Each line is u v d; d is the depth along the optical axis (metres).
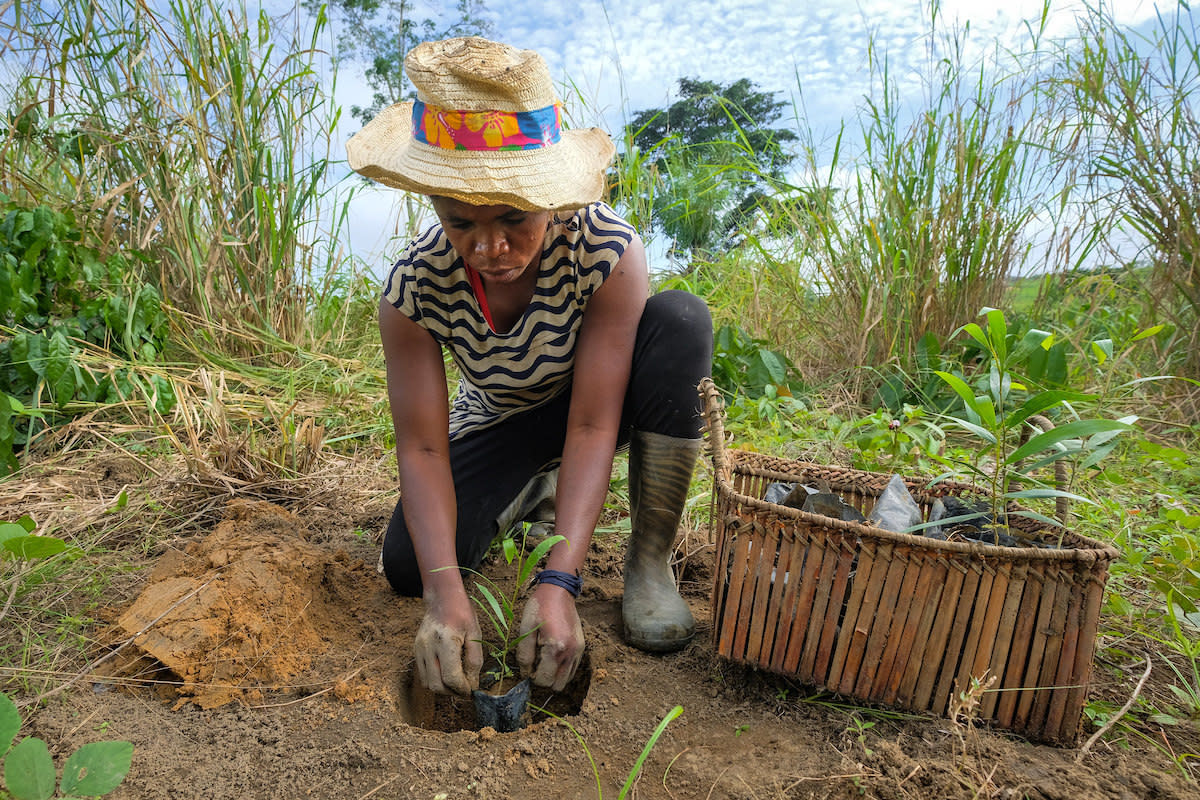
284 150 3.92
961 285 4.03
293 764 1.41
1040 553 1.35
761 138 4.53
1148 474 2.79
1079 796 1.25
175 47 3.55
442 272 1.62
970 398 1.56
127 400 3.13
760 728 1.49
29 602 1.88
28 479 2.62
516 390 1.82
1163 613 1.86
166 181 3.68
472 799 1.34
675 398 1.77
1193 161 3.64
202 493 2.52
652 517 1.87
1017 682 1.40
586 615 1.95
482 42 1.32
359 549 2.30
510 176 1.29
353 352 4.30
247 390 3.55
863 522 1.66
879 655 1.46
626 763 1.41
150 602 1.73
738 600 1.57
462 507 1.99
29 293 3.05
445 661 1.54
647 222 4.29
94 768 1.12
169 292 3.74
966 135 3.92
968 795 1.26
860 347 3.95
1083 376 3.62
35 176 3.54
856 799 1.28
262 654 1.67
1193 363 3.60
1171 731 1.48
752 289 4.91
